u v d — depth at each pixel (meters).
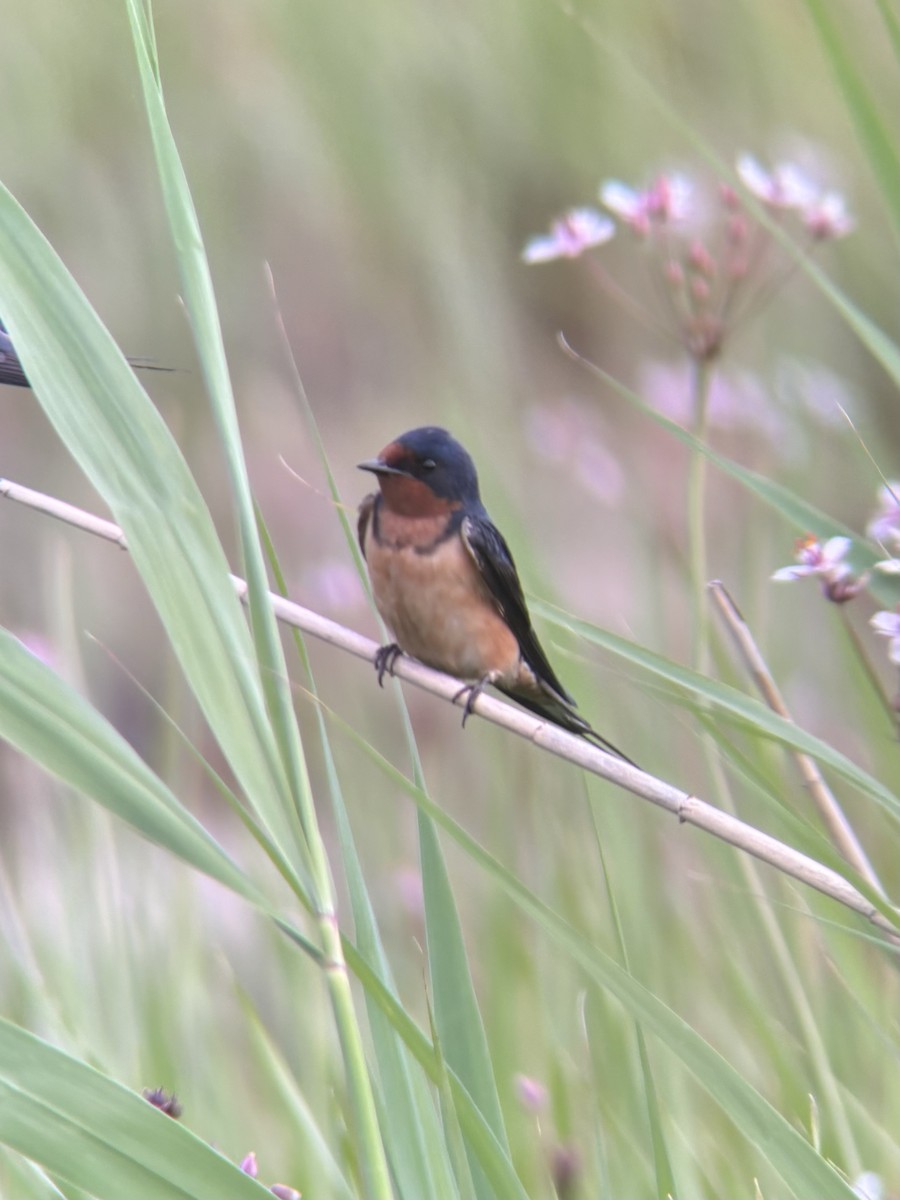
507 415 17.16
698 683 6.52
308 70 26.83
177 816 5.37
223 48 27.50
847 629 6.95
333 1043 9.98
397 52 26.53
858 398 16.91
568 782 10.77
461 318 20.27
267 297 25.44
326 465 6.95
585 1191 8.30
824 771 11.27
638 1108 8.62
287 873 5.52
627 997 5.58
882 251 20.33
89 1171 5.05
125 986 9.98
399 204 25.09
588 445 14.11
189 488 5.77
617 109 24.61
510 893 5.56
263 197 26.30
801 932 9.81
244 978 11.85
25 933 9.70
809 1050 8.71
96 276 25.48
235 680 5.59
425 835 6.16
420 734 14.60
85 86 26.98
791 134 21.42
